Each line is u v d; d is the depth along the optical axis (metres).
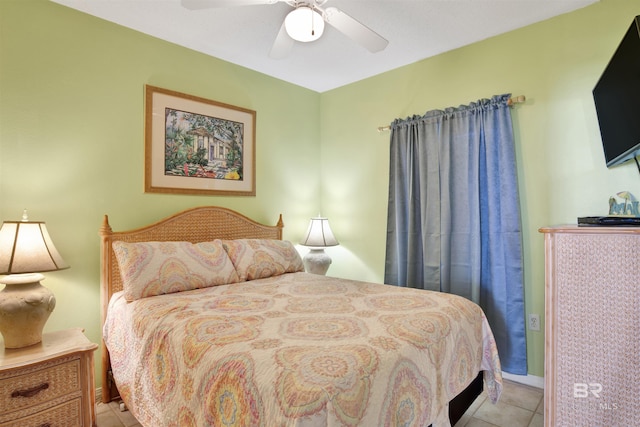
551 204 2.37
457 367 1.63
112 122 2.38
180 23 2.42
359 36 1.99
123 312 1.94
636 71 1.54
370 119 3.44
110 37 2.38
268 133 3.37
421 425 1.33
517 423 1.96
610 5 2.16
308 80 3.52
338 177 3.72
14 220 1.99
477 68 2.72
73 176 2.21
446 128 2.79
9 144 1.98
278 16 2.34
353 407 1.06
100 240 2.31
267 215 3.36
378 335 1.41
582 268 1.59
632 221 1.61
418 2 2.19
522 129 2.49
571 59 2.30
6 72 1.97
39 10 2.09
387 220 3.22
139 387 1.64
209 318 1.62
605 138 2.01
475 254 2.61
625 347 1.49
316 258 3.35
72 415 1.74
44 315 1.80
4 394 1.54
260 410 1.06
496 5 2.23
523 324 2.43
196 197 2.82
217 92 2.97
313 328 1.49
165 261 2.16
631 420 1.48
